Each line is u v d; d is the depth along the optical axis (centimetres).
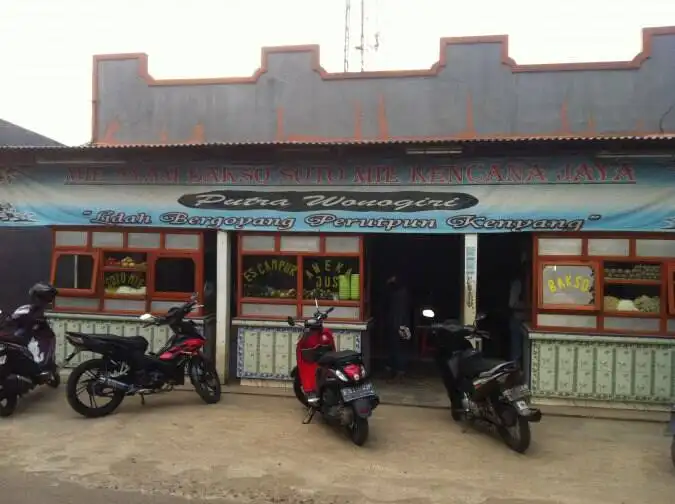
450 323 622
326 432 571
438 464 491
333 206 712
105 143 895
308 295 741
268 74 851
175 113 877
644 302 662
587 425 602
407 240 1001
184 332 673
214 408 651
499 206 676
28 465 483
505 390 518
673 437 503
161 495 428
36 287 691
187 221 746
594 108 777
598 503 418
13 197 785
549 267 674
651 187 647
